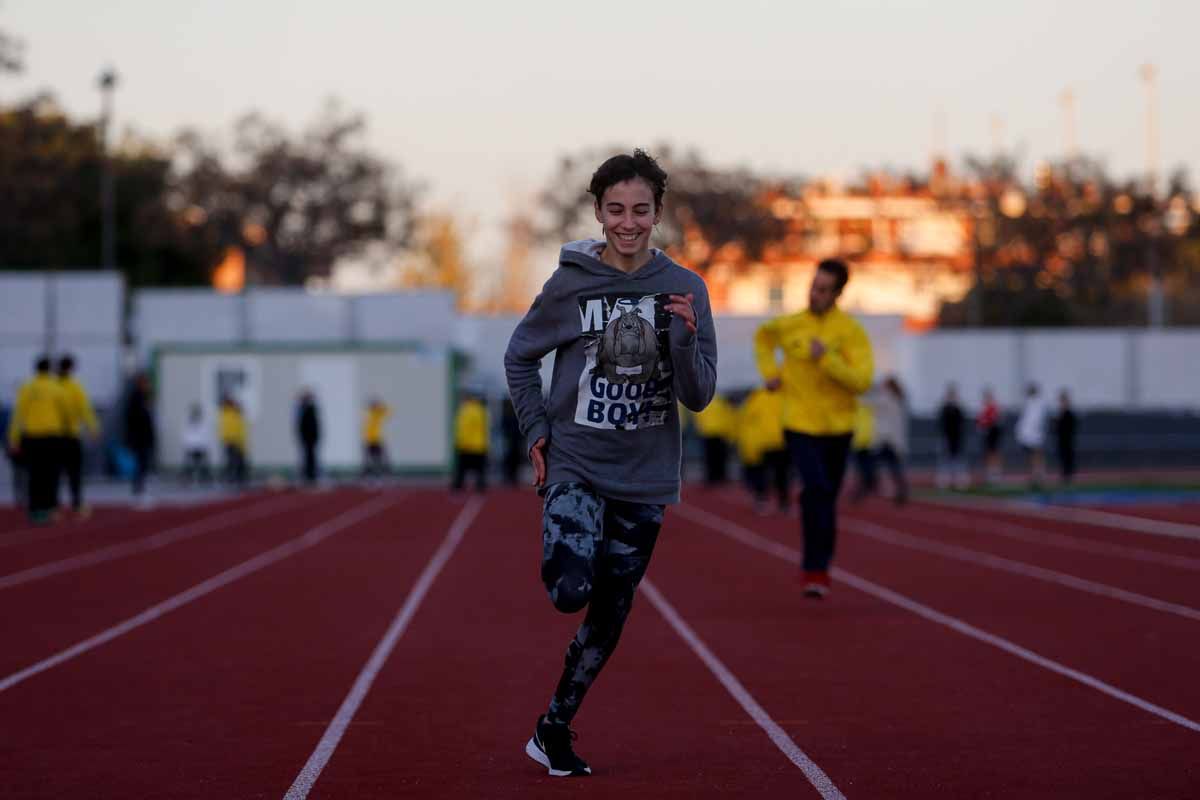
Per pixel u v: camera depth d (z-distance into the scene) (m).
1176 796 16.28
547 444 16.61
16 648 28.14
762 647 27.70
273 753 18.78
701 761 18.12
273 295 127.44
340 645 28.30
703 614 32.62
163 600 35.94
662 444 16.61
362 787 16.88
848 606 33.91
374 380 117.62
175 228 192.38
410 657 26.77
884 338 133.25
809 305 32.03
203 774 17.64
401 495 91.00
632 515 16.56
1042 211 186.88
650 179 16.23
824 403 32.16
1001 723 20.42
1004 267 188.75
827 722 20.59
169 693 23.25
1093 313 198.62
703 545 51.94
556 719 17.22
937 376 133.50
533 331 16.58
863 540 52.62
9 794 16.73
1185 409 127.88
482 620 31.91
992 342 133.75
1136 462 123.44
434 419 117.56
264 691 23.36
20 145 174.00
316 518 67.81
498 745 19.16
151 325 126.62
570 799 16.22
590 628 16.98
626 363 16.03
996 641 28.30
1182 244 187.25
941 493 85.69
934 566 43.12
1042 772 17.42
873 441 73.56
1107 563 43.97
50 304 118.88
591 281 16.31
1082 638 28.66
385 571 42.88
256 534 57.84
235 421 99.19
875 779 17.12
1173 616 31.91
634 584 16.80
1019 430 90.44
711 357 16.66
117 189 189.62
